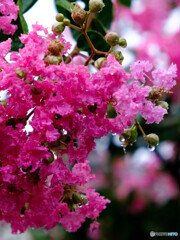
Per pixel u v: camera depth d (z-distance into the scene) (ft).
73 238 2.62
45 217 1.47
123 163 2.67
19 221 1.47
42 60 1.31
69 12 1.64
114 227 2.59
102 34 1.65
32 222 1.48
